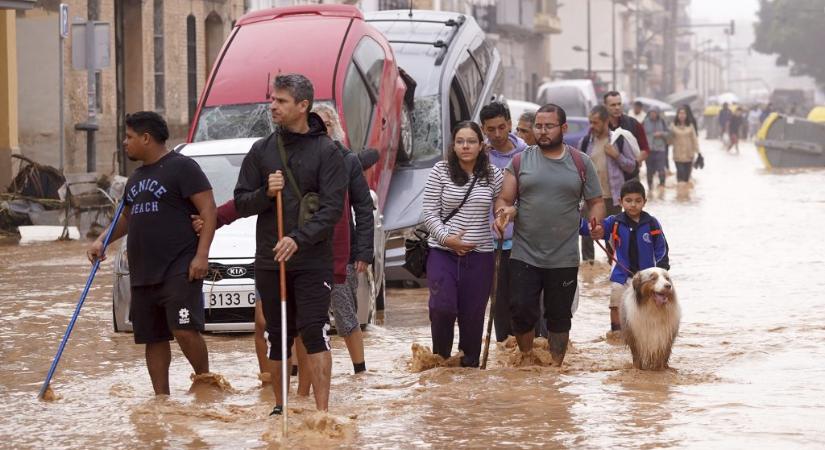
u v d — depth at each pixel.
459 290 16.41
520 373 16.11
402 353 18.28
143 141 14.51
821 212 42.34
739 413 13.45
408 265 16.52
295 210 13.12
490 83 36.66
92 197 38.81
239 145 21.78
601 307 23.33
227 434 12.79
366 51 27.42
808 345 18.38
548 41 141.88
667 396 14.54
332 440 12.45
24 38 44.66
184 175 14.48
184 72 54.97
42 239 35.62
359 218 14.69
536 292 16.41
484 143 16.42
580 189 16.41
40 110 44.94
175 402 14.51
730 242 33.62
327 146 13.21
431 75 31.78
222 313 19.55
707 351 17.97
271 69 26.39
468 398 14.51
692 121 58.81
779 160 73.31
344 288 16.12
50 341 19.20
